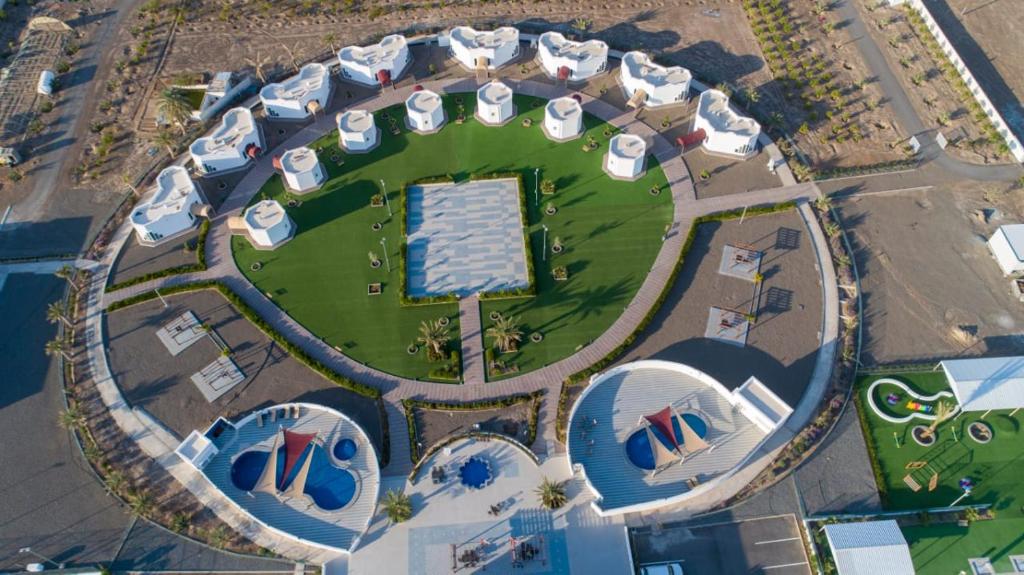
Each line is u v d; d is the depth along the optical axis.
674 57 132.88
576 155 116.12
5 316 99.06
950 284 99.00
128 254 105.81
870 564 72.56
